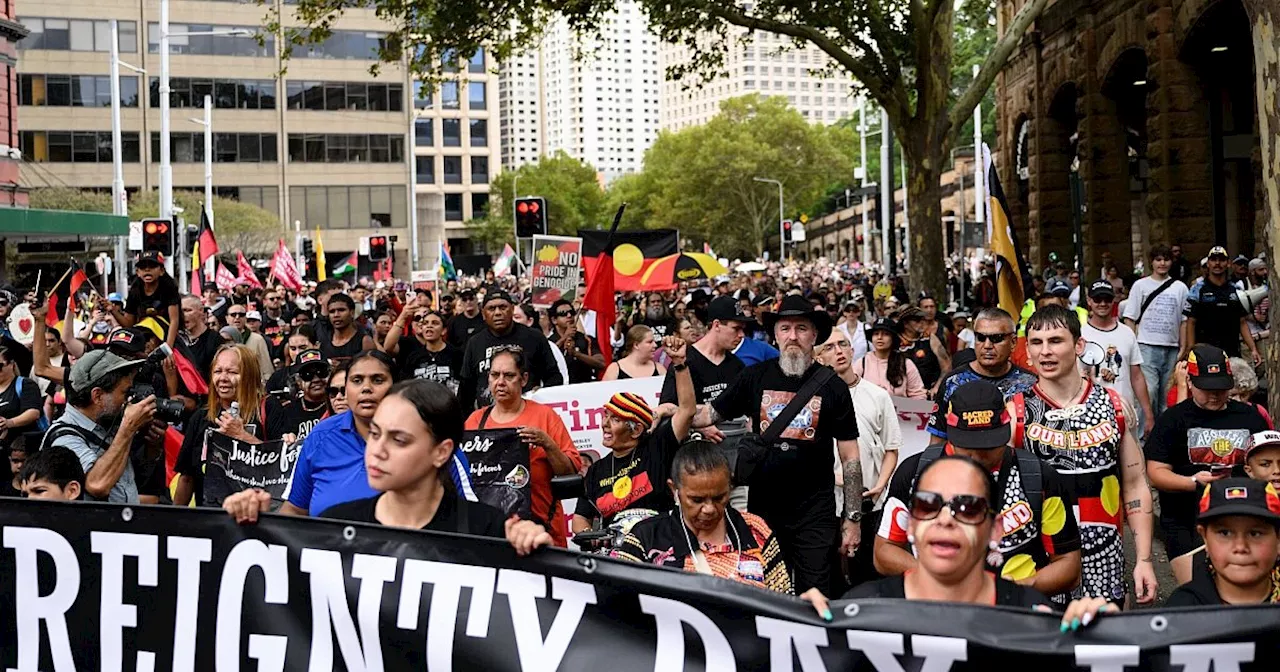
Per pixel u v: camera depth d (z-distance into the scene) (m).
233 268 56.56
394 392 4.52
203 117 80.44
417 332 13.57
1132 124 34.06
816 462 7.45
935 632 3.95
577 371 14.57
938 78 24.12
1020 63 36.78
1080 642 3.83
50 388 11.72
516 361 7.39
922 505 4.14
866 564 7.95
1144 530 6.27
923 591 4.25
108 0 77.50
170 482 7.60
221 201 70.88
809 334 7.45
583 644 4.29
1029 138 36.12
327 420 5.92
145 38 78.69
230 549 4.59
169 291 11.85
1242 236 31.42
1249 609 3.76
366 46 83.88
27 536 4.72
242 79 81.19
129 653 4.67
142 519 4.66
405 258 85.81
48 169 76.69
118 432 6.30
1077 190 14.99
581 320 17.47
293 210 83.12
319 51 82.81
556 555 4.32
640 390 10.28
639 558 5.69
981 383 5.39
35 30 76.12
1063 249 34.84
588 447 10.22
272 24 24.78
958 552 4.11
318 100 83.19
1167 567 9.45
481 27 24.22
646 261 20.75
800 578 7.48
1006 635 3.89
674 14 23.81
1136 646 3.81
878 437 8.40
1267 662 3.76
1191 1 23.72
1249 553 4.54
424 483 4.61
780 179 106.25
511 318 10.91
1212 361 7.04
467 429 7.14
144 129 78.81
